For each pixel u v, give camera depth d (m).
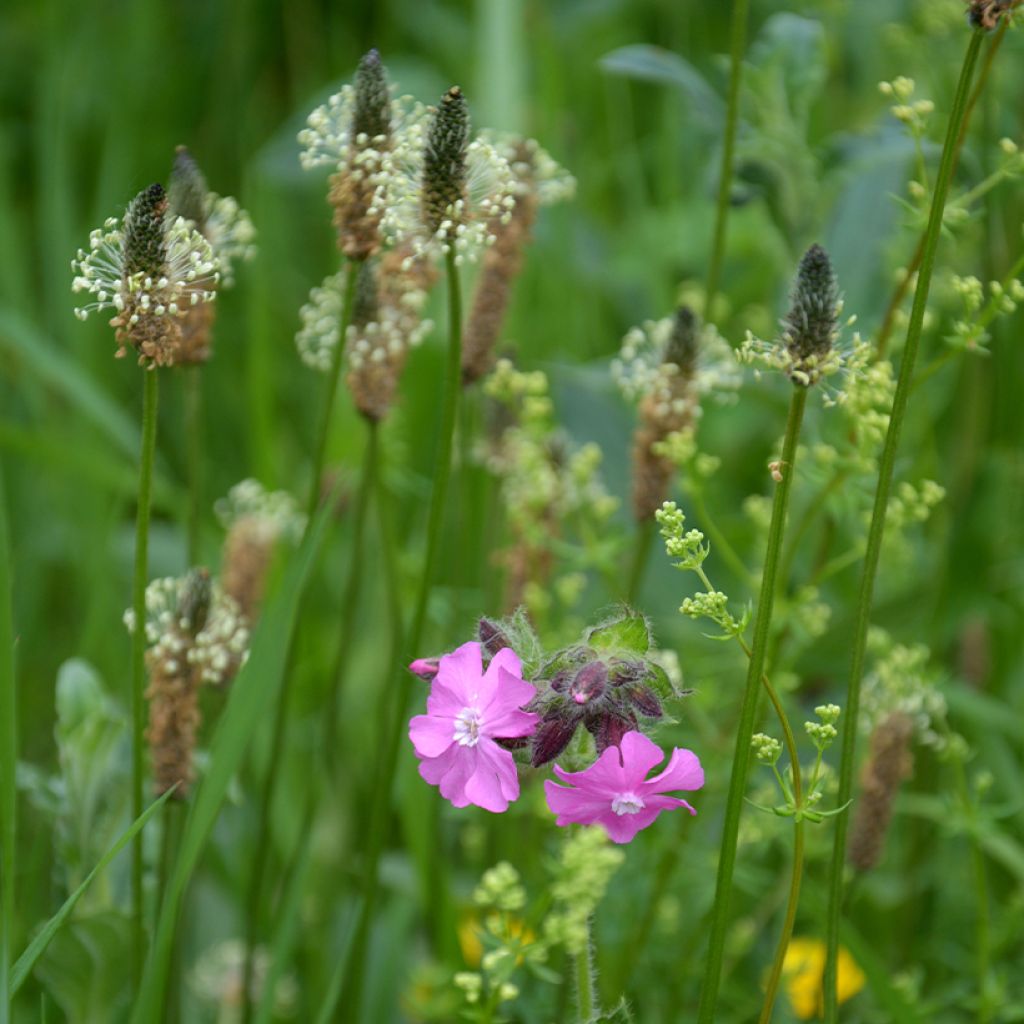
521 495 1.08
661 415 1.05
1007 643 1.20
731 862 0.94
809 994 1.08
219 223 1.02
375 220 0.99
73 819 1.03
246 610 1.09
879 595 1.16
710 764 1.08
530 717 0.94
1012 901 1.10
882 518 0.95
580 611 1.16
